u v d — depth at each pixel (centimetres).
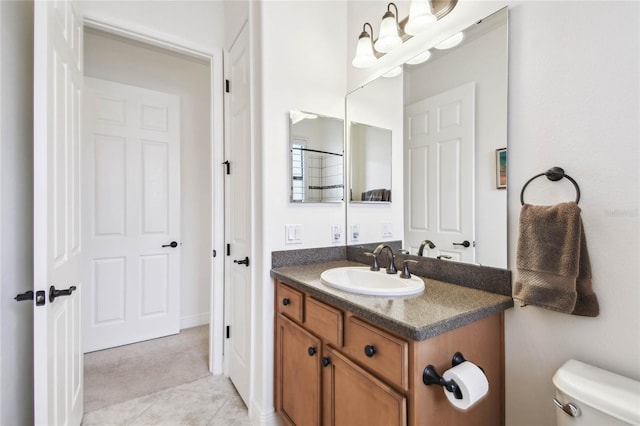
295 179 166
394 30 141
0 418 105
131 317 256
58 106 119
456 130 125
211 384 199
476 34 116
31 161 126
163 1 198
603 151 84
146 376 206
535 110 99
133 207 256
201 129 297
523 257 95
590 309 84
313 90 173
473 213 119
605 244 84
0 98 107
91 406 173
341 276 144
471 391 76
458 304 98
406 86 148
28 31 125
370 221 170
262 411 155
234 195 197
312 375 124
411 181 147
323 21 178
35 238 101
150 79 269
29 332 124
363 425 98
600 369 83
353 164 182
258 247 162
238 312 189
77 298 150
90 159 238
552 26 95
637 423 66
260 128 158
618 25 82
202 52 210
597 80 85
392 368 86
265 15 157
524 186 102
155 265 266
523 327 101
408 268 137
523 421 101
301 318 132
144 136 260
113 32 187
